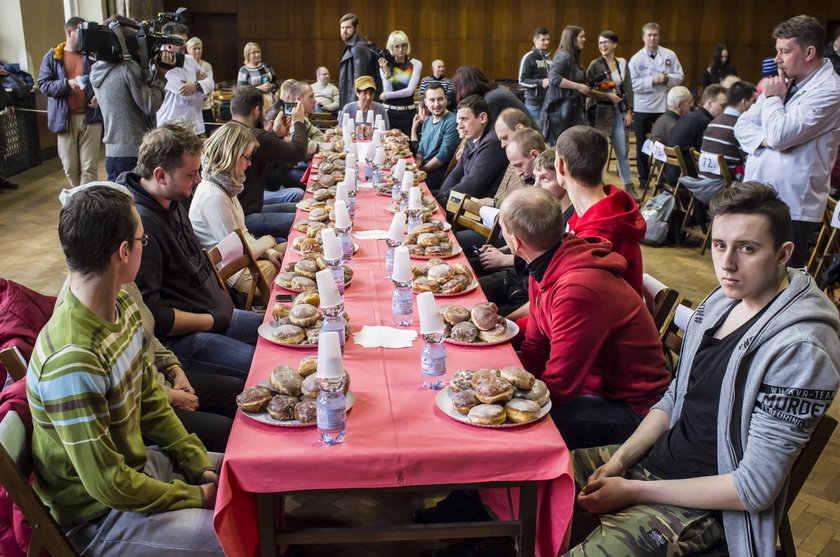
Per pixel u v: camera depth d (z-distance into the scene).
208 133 8.85
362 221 3.82
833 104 3.75
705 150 5.88
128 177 2.63
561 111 7.93
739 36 13.67
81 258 1.65
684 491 1.76
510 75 14.02
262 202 4.82
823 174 3.96
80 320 1.67
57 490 1.77
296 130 5.36
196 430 2.26
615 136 8.05
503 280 3.51
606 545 1.71
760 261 1.67
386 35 13.81
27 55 8.54
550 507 1.83
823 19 13.47
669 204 6.21
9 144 8.07
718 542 1.78
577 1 13.62
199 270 2.87
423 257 3.12
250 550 1.80
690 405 1.89
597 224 2.52
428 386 2.03
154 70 5.76
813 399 1.62
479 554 2.20
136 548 1.74
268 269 3.75
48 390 1.62
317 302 2.43
